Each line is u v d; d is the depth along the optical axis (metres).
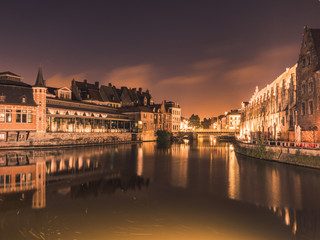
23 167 28.59
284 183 22.14
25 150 46.09
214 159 39.38
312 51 33.34
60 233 12.08
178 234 12.05
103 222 13.36
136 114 84.06
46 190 19.34
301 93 36.00
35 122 50.28
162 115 97.62
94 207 15.65
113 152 47.22
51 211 14.86
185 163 34.78
